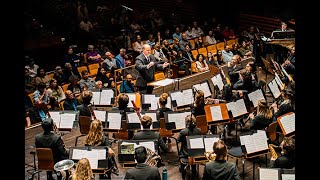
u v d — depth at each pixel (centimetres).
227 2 2586
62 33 2211
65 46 2070
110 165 864
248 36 2153
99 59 1806
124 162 853
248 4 2575
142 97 1120
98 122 869
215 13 2614
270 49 1652
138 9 2703
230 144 1114
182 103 1122
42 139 878
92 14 2377
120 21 2284
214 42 2150
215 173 733
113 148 1113
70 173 767
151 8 2709
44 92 1370
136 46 1962
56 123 1004
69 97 1266
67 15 2252
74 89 1455
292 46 1598
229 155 942
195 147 874
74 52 2048
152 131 905
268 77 1597
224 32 2241
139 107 1134
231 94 1181
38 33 2119
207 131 1032
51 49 2033
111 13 2406
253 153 878
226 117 1029
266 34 2477
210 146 874
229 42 2112
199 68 1709
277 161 807
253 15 2556
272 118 1012
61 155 886
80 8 2241
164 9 2688
